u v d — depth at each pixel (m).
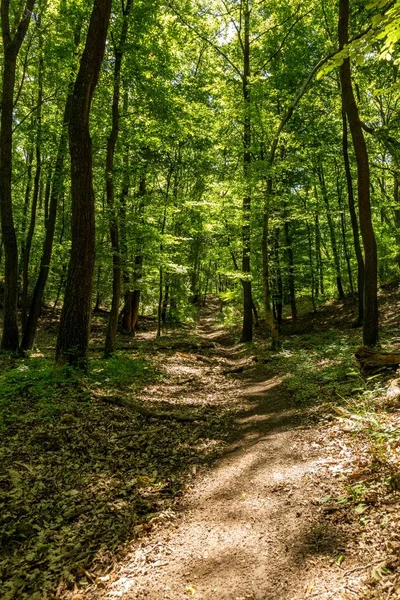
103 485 5.01
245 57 17.89
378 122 21.80
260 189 14.91
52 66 13.62
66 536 4.08
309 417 6.77
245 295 19.77
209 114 18.61
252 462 5.41
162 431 6.95
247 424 7.36
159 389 9.99
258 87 14.70
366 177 9.49
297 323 22.78
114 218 12.53
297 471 4.79
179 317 25.03
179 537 3.90
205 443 6.55
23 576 3.56
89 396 7.71
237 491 4.68
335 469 4.51
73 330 8.84
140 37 12.18
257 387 10.59
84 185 8.59
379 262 22.52
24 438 6.02
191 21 17.64
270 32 18.17
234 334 23.52
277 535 3.65
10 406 7.09
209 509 4.38
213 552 3.58
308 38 18.73
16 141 19.48
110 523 4.26
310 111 19.08
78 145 8.50
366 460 4.46
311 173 21.72
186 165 22.03
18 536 4.07
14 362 11.33
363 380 7.23
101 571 3.55
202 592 3.11
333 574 2.97
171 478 5.29
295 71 18.19
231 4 18.00
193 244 23.38
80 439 6.16
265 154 18.80
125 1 12.88
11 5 13.78
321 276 25.89
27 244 15.73
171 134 16.36
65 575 3.50
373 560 2.96
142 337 21.25
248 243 17.89
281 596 2.91
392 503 3.57
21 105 18.52
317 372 9.78
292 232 22.09
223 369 14.07
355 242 16.86
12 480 4.93
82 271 8.80
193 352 17.33
